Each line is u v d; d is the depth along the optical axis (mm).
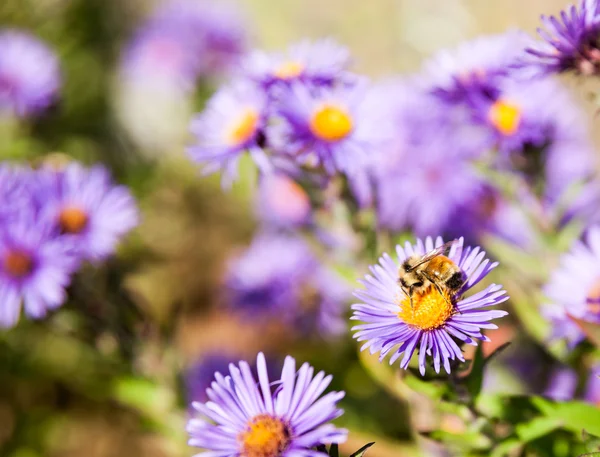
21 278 397
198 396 452
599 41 326
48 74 664
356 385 517
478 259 313
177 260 711
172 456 449
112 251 415
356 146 382
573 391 391
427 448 400
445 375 315
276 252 572
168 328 432
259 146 390
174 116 855
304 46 411
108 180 449
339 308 526
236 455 283
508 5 599
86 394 568
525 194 402
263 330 617
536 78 349
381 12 750
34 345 543
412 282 302
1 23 775
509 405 329
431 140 469
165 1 919
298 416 284
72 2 865
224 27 799
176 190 779
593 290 347
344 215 392
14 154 618
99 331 416
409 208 469
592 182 445
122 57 874
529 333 419
